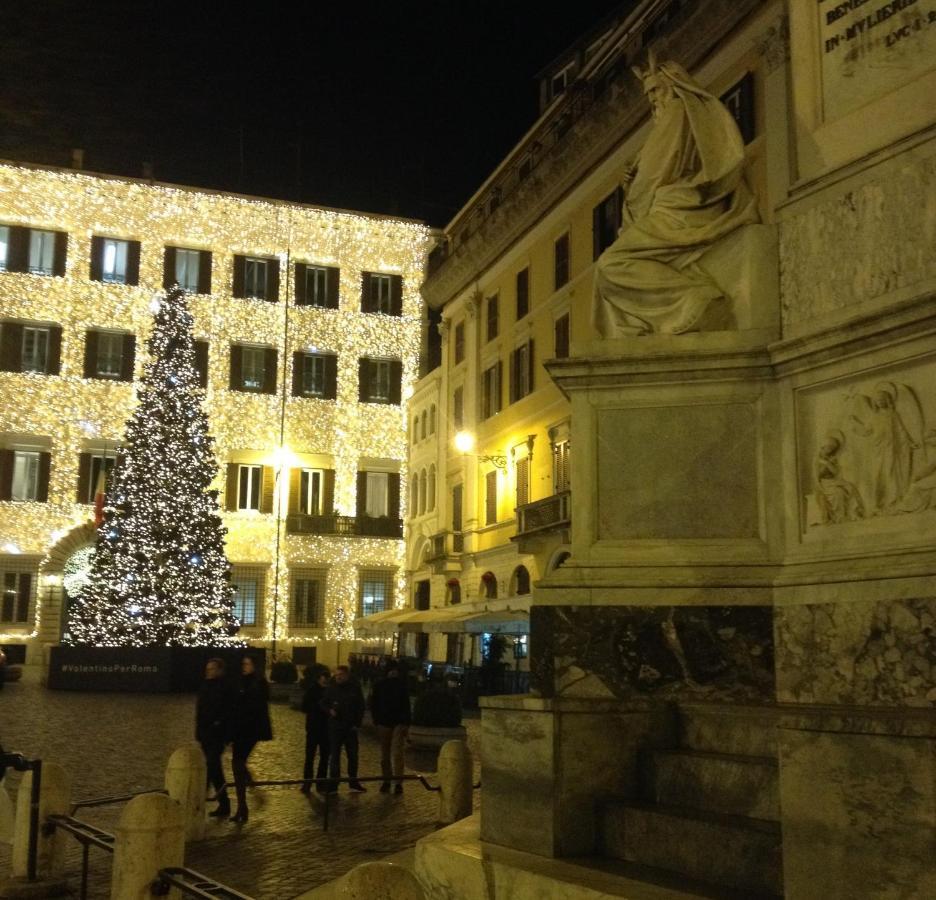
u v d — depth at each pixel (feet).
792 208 17.34
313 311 151.02
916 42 16.24
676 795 14.16
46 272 139.64
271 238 150.20
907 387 14.97
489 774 15.17
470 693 84.38
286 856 27.63
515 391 113.09
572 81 113.29
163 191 145.48
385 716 38.83
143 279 143.02
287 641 142.00
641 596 16.20
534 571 102.32
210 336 145.38
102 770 43.83
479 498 121.70
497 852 14.29
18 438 135.64
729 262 17.97
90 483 137.49
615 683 15.94
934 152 15.11
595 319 19.16
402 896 10.62
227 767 46.09
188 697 92.43
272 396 147.33
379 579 148.15
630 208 19.65
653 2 89.51
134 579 106.42
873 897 10.11
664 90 19.51
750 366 16.93
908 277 15.26
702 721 14.96
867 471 15.34
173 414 112.78
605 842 14.19
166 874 15.01
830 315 16.35
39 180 140.26
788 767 11.02
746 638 15.78
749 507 16.75
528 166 114.73
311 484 148.56
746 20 73.31
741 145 18.44
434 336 161.17
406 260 156.25
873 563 14.67
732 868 12.37
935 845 9.69
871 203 15.96
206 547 110.73
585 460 17.46
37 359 138.21
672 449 17.19
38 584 134.00
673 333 17.76
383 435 151.64
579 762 14.44
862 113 16.81
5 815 27.68
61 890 22.59
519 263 114.52
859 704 14.35
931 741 9.82
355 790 38.86
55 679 100.32
